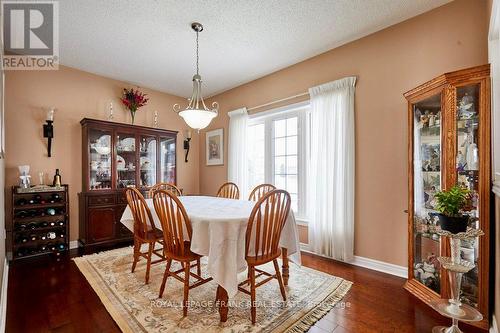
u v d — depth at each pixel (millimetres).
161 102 4496
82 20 2391
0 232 1930
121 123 3678
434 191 2068
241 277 2426
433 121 2041
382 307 1915
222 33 2641
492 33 1802
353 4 2201
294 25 2506
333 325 1699
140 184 3877
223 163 4480
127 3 2156
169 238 1894
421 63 2336
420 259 2162
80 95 3545
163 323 1686
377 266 2605
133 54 3096
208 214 1903
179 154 4727
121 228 3564
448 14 2193
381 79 2594
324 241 2969
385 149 2561
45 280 2344
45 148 3246
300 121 3391
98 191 3385
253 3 2174
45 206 3008
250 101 4012
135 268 2602
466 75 1732
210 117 2484
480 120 1703
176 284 2248
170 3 2166
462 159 1807
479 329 1679
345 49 2879
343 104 2801
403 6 2236
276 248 1919
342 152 2803
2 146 2010
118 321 1709
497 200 1563
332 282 2314
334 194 2855
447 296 1837
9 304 1933
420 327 1682
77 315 1795
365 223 2701
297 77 3359
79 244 3408
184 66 3451
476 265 1779
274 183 3701
